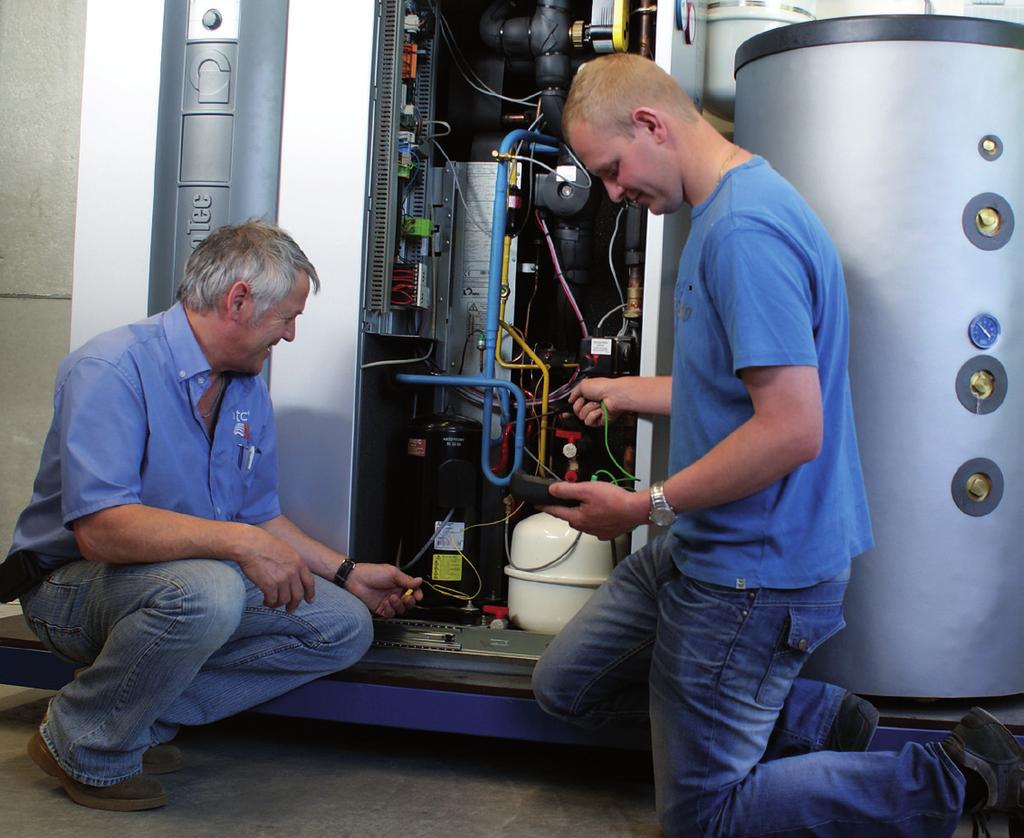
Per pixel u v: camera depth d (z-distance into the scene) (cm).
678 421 173
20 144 336
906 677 204
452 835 183
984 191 204
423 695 214
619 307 277
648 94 165
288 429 239
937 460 204
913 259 203
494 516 267
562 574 238
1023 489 210
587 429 262
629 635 191
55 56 333
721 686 165
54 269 336
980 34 203
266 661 209
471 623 252
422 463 259
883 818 163
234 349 201
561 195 261
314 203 238
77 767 187
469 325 284
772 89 213
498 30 270
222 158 241
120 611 189
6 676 229
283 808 193
